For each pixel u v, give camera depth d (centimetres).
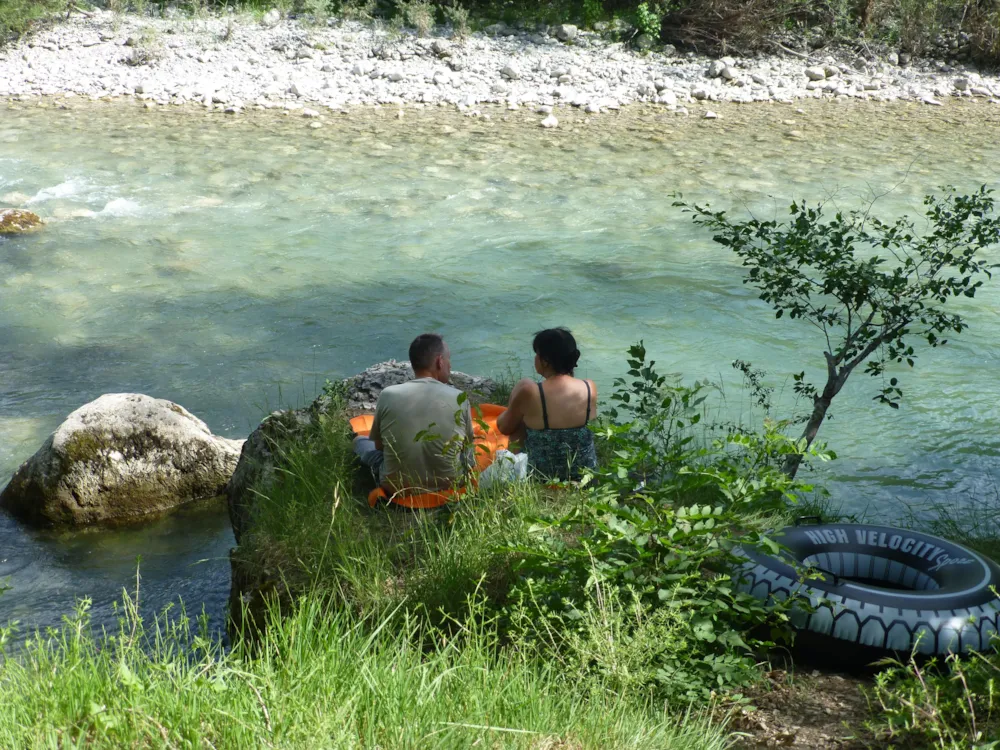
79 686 294
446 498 504
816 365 912
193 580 566
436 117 1872
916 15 2380
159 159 1552
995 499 689
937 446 764
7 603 538
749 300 1062
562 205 1365
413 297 1066
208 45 2214
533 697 324
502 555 438
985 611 399
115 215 1299
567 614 369
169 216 1302
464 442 497
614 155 1622
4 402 816
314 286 1091
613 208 1354
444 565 434
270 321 1001
